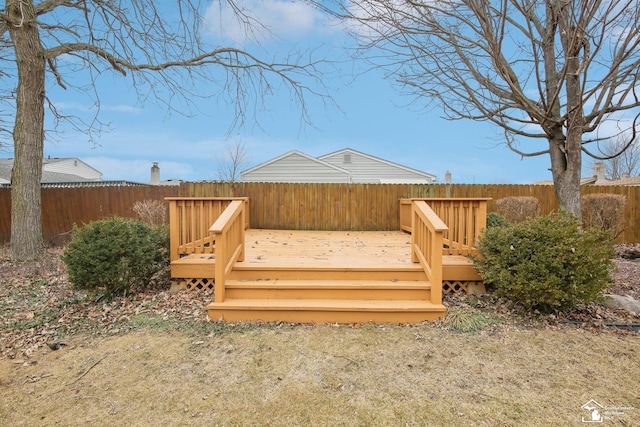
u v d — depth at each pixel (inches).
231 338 125.0
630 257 268.5
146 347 118.2
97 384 96.7
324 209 337.4
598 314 142.7
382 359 110.1
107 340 123.6
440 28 184.5
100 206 359.9
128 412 84.7
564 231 138.1
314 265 163.3
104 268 153.5
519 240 141.3
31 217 271.1
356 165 673.0
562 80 159.3
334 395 91.1
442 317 140.5
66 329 132.7
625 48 149.5
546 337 124.6
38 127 278.1
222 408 86.0
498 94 191.2
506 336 125.8
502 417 82.0
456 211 185.6
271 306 139.7
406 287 150.1
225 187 338.0
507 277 138.5
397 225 338.0
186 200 180.9
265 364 107.0
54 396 91.2
